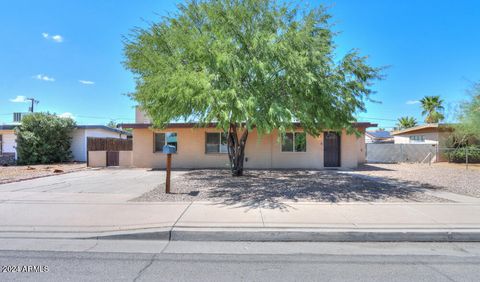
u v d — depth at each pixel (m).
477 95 19.94
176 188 10.41
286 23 10.20
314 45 9.25
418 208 7.29
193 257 4.72
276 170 16.97
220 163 18.66
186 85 8.33
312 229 5.66
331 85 9.37
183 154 18.88
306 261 4.56
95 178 13.66
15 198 8.68
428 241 5.50
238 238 5.57
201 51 8.75
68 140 24.56
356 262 4.52
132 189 10.36
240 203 7.90
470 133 21.61
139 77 11.68
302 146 18.34
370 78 10.52
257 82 9.12
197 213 6.83
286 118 8.30
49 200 8.37
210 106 8.84
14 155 22.91
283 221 6.18
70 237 5.60
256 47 9.00
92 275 4.04
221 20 9.59
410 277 3.98
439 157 25.05
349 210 7.11
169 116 10.45
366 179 12.92
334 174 14.95
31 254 4.82
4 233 5.78
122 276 4.00
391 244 5.37
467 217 6.48
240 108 7.81
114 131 29.50
